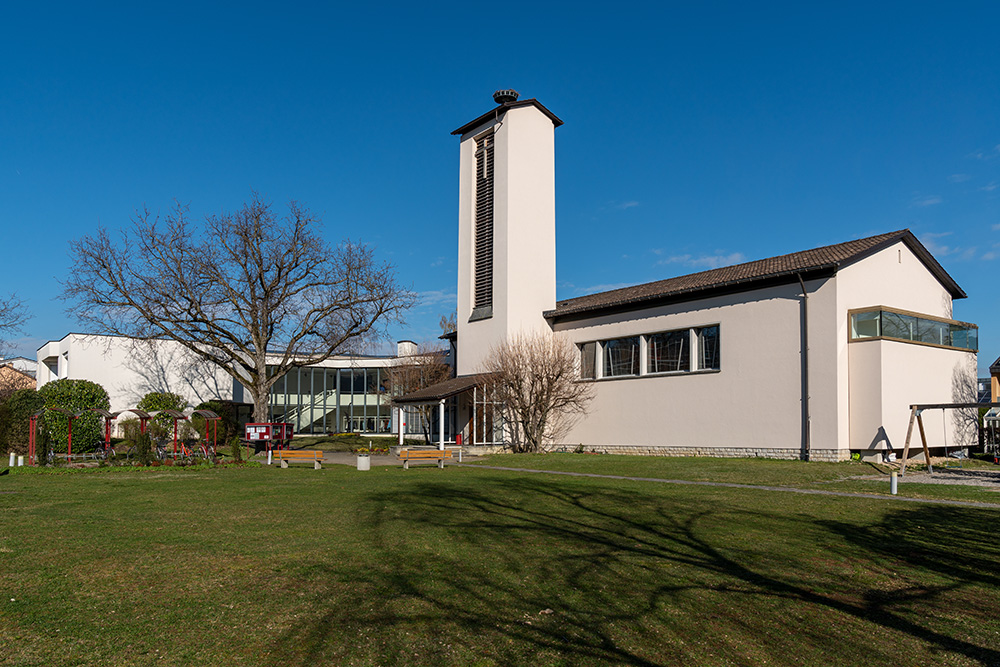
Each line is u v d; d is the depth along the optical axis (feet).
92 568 25.27
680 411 83.76
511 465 76.54
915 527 34.53
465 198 111.14
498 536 31.76
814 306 70.90
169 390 132.16
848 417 69.87
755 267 85.56
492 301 103.96
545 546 29.53
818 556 28.09
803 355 71.61
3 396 121.90
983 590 23.54
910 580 24.71
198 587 22.84
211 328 105.40
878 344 68.39
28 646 17.54
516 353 96.48
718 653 17.66
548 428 100.07
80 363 122.52
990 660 17.51
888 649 18.16
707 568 25.95
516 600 21.62
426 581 23.65
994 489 49.52
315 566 25.68
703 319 82.02
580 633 18.84
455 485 54.24
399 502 43.68
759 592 22.94
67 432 94.79
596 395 95.09
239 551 28.30
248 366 110.32
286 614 20.10
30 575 24.23
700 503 42.73
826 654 17.75
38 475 65.21
